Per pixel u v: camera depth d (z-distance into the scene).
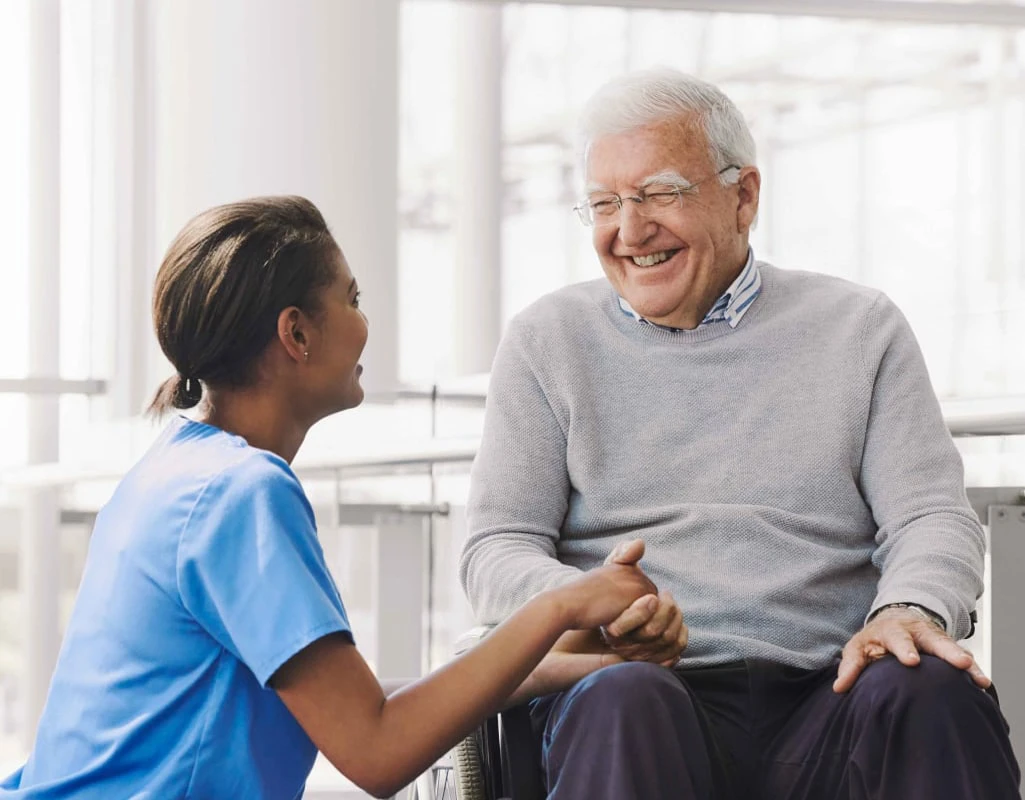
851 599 1.94
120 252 4.59
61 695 1.48
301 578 1.39
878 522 1.95
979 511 2.24
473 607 1.95
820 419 1.97
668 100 2.02
